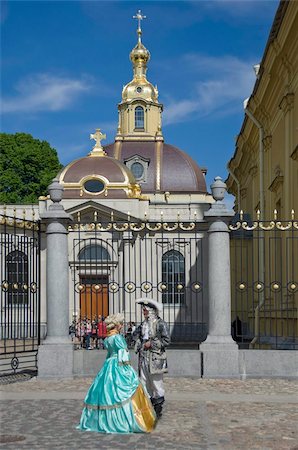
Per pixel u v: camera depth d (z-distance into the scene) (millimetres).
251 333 27797
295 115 22297
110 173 44844
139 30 69875
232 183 43531
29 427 9523
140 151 60312
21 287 16141
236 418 10180
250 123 31000
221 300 14875
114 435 9016
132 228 16422
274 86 24844
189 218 42094
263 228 15008
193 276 33656
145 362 10297
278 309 22266
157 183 57844
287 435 8984
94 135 49344
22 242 16578
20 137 55438
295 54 21578
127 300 33906
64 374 14914
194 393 12711
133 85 66125
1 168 54375
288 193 22844
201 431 9242
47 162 55469
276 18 21438
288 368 14664
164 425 9672
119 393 9227
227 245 14977
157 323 10438
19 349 24328
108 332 9617
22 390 13281
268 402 11680
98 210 41719
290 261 22359
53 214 15195
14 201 53594
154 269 34062
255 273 29953
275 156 26344
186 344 21453
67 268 15305
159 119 65938
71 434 9070
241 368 14766
